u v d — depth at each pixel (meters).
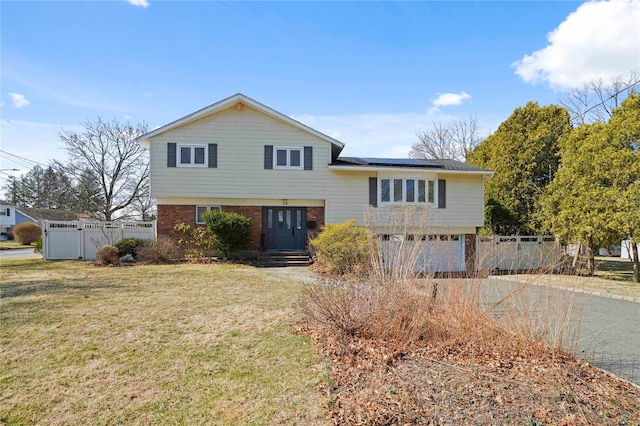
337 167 15.97
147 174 29.81
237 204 16.28
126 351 4.69
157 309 6.82
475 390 3.53
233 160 15.91
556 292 5.24
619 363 4.69
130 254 14.70
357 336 5.02
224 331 5.53
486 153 23.62
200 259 15.05
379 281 5.30
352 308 5.14
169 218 15.80
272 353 4.65
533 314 5.01
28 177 43.97
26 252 26.52
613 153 12.74
